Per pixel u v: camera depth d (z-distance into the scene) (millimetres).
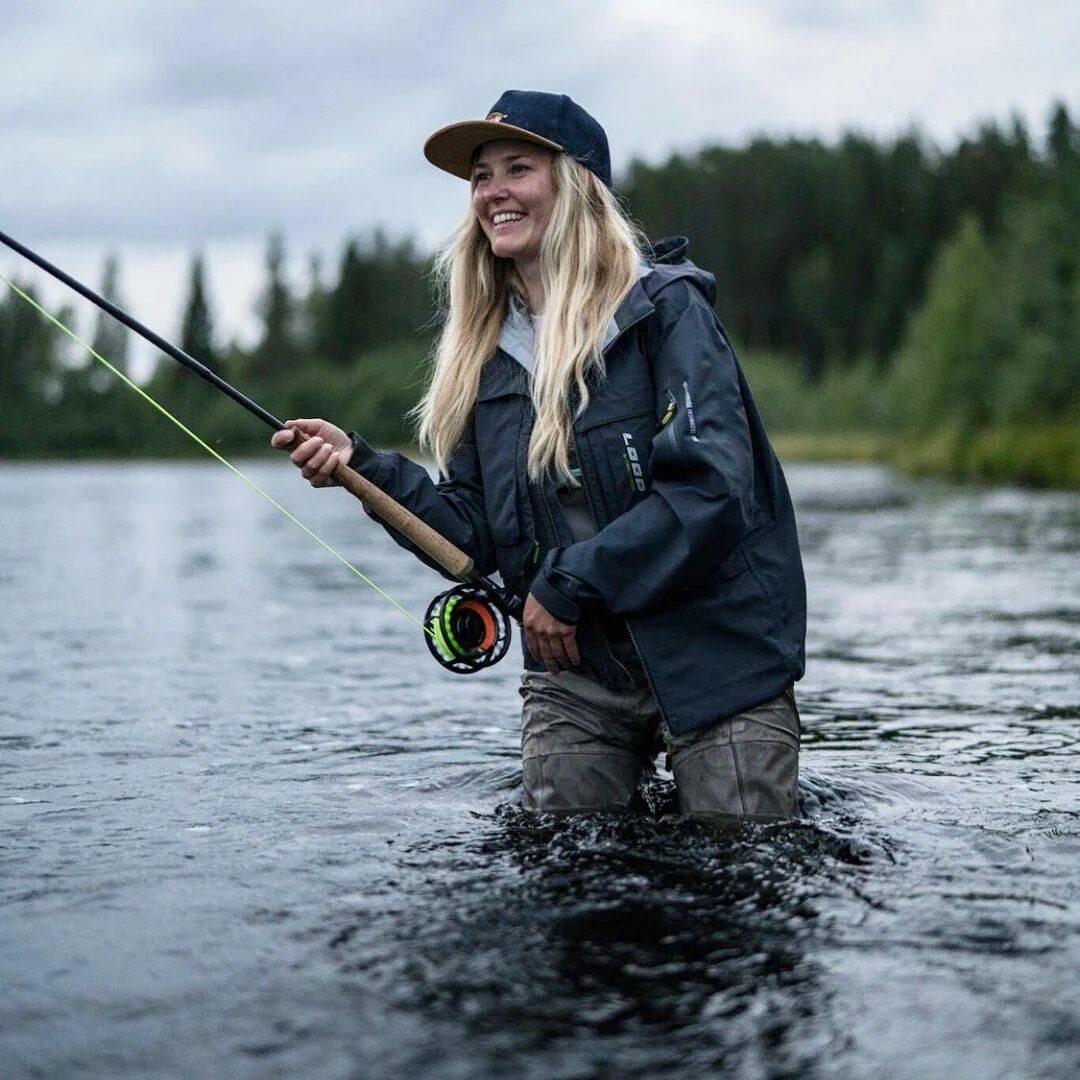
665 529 2889
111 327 91688
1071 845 2768
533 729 3178
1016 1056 1798
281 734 4043
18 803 3182
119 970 2119
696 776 3010
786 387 71000
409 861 2688
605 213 3148
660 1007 1959
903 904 2393
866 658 5547
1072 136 40031
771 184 97625
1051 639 5992
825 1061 1788
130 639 6324
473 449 3314
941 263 44250
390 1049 1833
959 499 21375
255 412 3094
